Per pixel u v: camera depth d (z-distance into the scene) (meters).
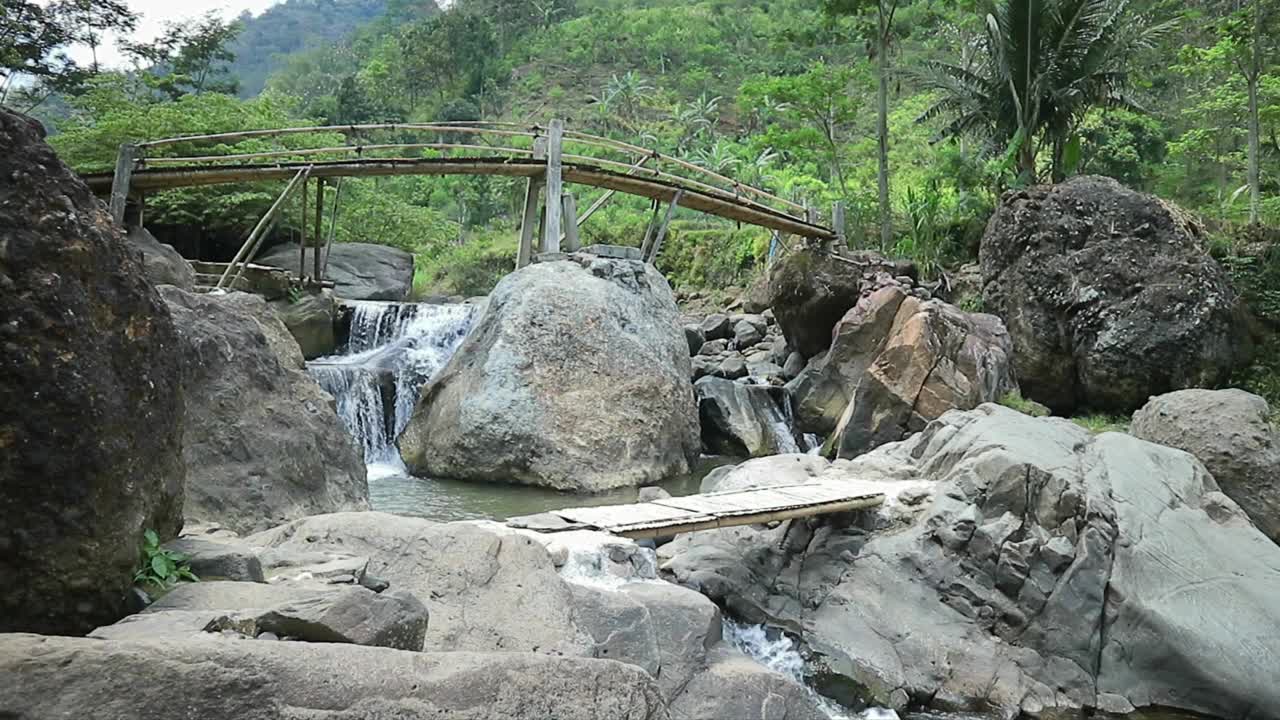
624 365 14.71
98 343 4.14
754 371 19.66
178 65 33.41
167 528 4.91
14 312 3.78
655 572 7.95
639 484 13.98
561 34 76.12
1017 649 8.75
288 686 3.10
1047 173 25.66
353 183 32.16
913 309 15.90
